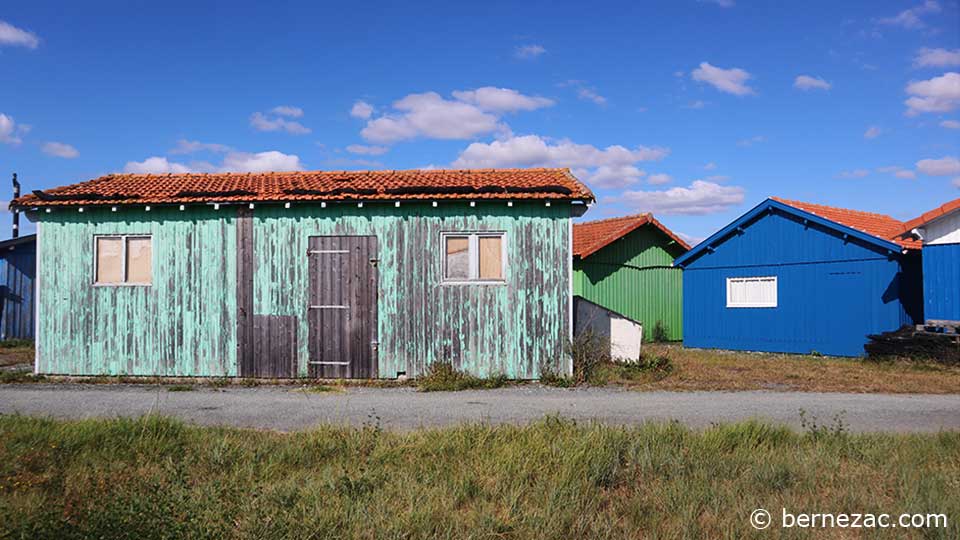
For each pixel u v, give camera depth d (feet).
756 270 66.28
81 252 42.91
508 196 40.81
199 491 17.69
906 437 24.34
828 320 60.29
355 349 41.65
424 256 41.73
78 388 39.14
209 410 31.14
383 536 15.33
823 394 36.81
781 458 21.39
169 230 42.65
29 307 72.90
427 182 44.19
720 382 41.50
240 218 42.34
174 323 42.37
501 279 41.73
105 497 16.62
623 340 48.98
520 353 41.45
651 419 28.43
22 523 14.84
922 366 48.73
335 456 21.91
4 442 21.89
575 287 77.87
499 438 23.03
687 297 72.79
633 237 82.17
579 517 16.65
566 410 31.14
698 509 17.56
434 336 41.52
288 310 41.98
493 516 16.49
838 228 59.11
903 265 55.98
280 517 15.87
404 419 28.89
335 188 42.22
